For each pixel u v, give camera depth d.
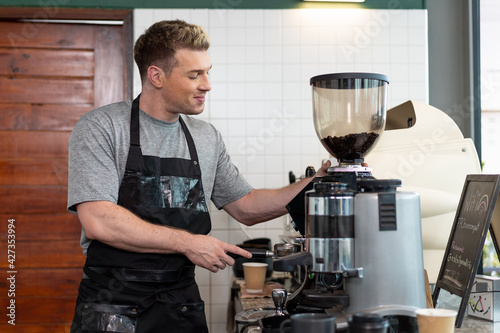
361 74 1.37
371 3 3.32
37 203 3.27
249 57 3.30
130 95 3.27
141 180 1.71
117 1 3.26
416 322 1.15
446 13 3.35
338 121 1.39
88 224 1.59
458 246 1.53
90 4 3.25
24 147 3.28
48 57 3.31
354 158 1.42
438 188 2.03
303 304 1.27
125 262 1.64
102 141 1.67
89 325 1.65
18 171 3.27
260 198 1.90
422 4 3.32
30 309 3.24
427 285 1.46
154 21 3.27
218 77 3.30
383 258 1.16
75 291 3.26
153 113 1.75
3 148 3.27
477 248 1.40
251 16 3.30
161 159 1.75
